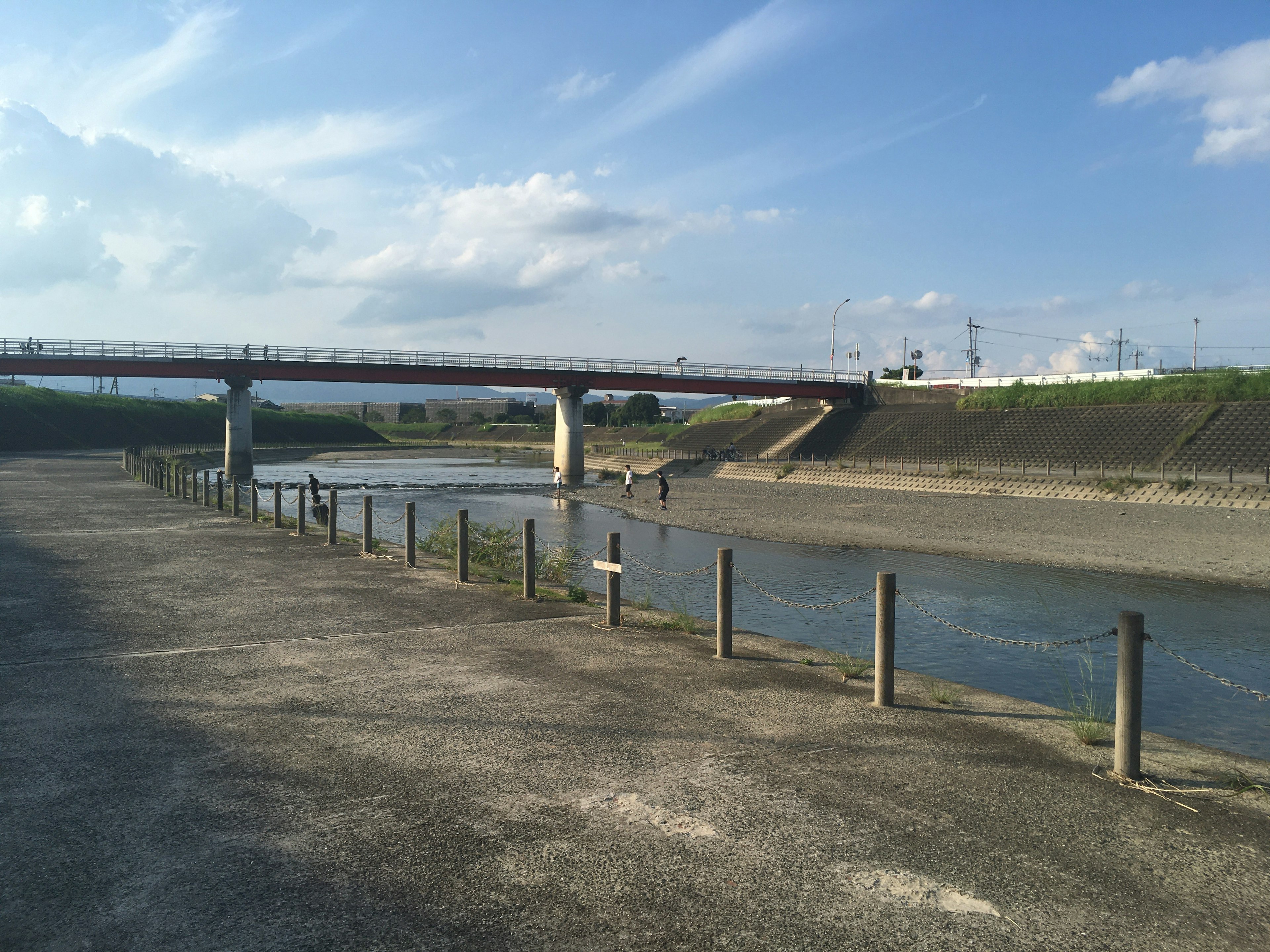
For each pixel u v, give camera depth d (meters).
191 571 14.66
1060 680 12.62
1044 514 35.50
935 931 3.78
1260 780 5.67
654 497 51.25
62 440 91.19
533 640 9.59
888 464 60.22
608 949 3.58
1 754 5.80
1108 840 4.74
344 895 3.99
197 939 3.60
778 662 8.77
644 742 6.20
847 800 5.22
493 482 67.12
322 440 145.88
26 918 3.74
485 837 4.63
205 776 5.44
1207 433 46.97
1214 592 20.75
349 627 10.23
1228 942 3.73
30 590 12.55
